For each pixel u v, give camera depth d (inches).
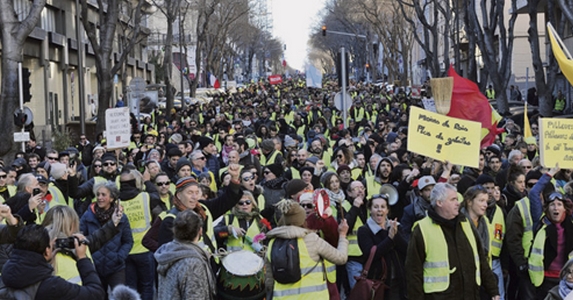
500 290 372.5
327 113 1251.8
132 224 397.4
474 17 1215.6
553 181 411.5
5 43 796.0
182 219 244.8
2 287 225.6
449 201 283.9
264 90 3075.8
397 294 339.0
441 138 364.2
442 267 285.0
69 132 1360.7
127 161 654.5
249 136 764.0
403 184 410.3
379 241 338.6
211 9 2222.0
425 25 1646.2
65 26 1776.6
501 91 1192.2
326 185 401.1
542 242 339.6
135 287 400.5
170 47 1708.9
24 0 1429.6
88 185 460.4
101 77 1127.0
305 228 280.8
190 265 240.8
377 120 1182.3
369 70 4010.8
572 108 1514.5
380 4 2920.8
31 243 223.1
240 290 269.6
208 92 2714.1
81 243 248.2
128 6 2317.9
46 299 222.8
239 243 354.9
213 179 512.4
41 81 1598.2
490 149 576.4
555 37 437.4
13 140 801.6
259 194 427.5
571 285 277.0
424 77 3491.6
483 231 343.6
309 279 274.4
